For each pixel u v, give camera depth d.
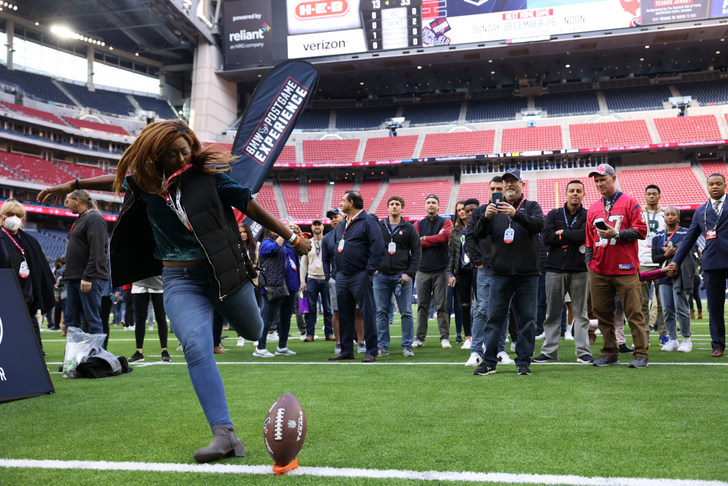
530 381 3.87
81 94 35.34
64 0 29.67
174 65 38.59
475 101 37.62
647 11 27.52
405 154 34.12
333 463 2.01
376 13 29.70
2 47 32.72
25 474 1.95
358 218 5.53
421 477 1.83
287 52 30.97
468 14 28.92
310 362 5.41
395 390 3.61
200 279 2.23
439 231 6.80
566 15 28.17
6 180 28.03
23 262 5.07
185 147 2.04
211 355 2.18
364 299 5.38
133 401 3.38
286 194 34.59
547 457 2.04
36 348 3.64
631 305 4.50
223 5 31.55
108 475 1.92
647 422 2.55
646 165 31.95
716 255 5.08
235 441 2.12
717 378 3.81
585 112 34.34
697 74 34.97
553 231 5.09
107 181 2.79
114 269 2.34
